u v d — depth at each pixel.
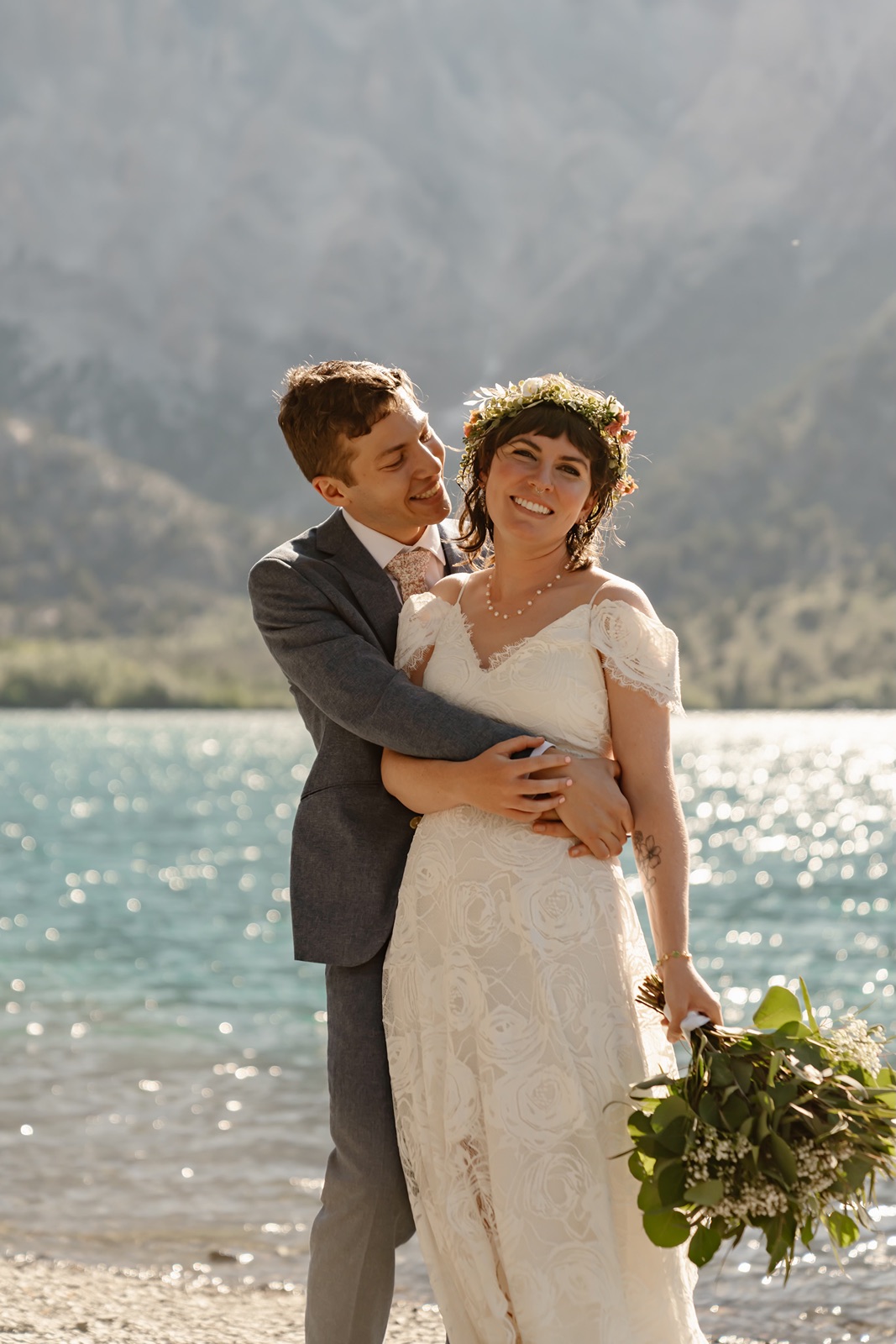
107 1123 5.38
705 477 159.75
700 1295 3.34
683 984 2.26
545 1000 2.29
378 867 2.58
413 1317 3.24
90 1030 7.73
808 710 117.75
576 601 2.49
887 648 123.00
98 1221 4.09
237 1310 3.30
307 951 2.54
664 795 2.38
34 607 158.38
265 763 54.19
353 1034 2.52
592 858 2.39
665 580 146.38
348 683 2.53
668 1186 2.12
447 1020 2.38
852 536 148.12
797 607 134.25
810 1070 2.14
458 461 2.69
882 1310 3.20
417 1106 2.42
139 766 51.44
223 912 14.47
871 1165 2.11
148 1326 3.18
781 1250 2.11
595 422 2.50
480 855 2.39
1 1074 6.39
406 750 2.46
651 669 2.40
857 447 157.12
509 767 2.34
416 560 2.79
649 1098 2.21
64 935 12.55
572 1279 2.21
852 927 13.29
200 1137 5.16
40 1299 3.35
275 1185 4.50
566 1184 2.24
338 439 2.65
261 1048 7.18
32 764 52.75
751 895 16.42
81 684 122.25
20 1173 4.61
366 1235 2.47
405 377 2.77
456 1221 2.31
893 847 22.56
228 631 149.50
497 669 2.48
